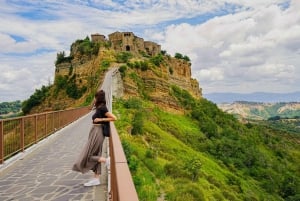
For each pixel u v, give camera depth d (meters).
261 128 147.88
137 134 47.78
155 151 38.28
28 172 10.73
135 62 107.50
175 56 154.00
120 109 56.62
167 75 117.31
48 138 19.33
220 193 37.75
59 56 121.31
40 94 114.50
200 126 100.31
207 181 42.19
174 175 30.88
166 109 105.00
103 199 7.43
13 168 11.41
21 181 9.52
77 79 106.56
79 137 20.58
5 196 8.02
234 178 57.78
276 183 72.44
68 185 8.86
